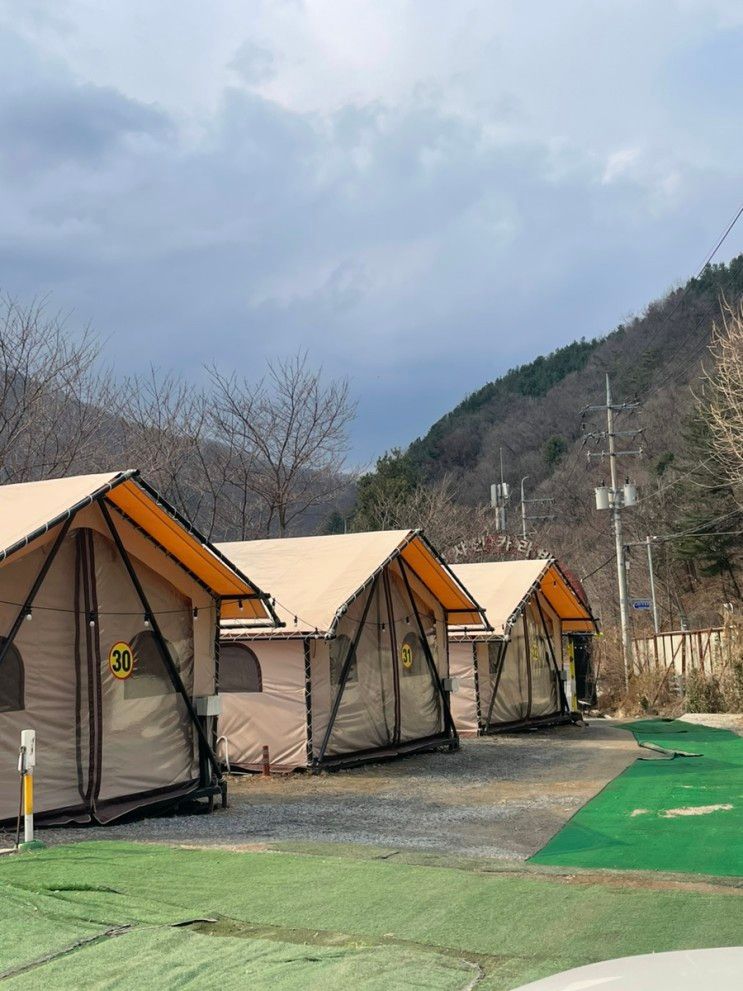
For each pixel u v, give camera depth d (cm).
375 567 1639
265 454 3084
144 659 1133
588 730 2383
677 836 890
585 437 3962
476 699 2198
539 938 555
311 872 717
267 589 1628
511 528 6125
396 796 1252
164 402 2833
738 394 2202
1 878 700
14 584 983
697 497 4612
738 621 2558
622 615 3522
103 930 584
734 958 239
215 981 502
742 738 1933
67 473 2266
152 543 1152
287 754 1516
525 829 969
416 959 527
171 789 1138
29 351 2247
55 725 1016
